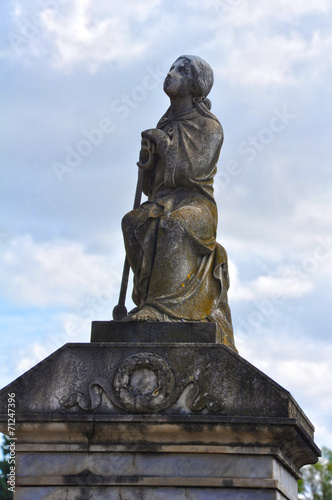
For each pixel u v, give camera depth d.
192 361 7.83
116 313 8.98
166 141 9.22
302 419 8.21
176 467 7.62
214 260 8.96
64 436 7.77
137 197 9.38
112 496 7.61
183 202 9.02
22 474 7.74
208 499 7.51
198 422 7.58
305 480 34.16
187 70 9.49
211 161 9.17
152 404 7.71
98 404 7.80
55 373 7.93
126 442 7.70
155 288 8.54
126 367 7.83
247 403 7.65
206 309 8.70
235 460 7.59
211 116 9.43
